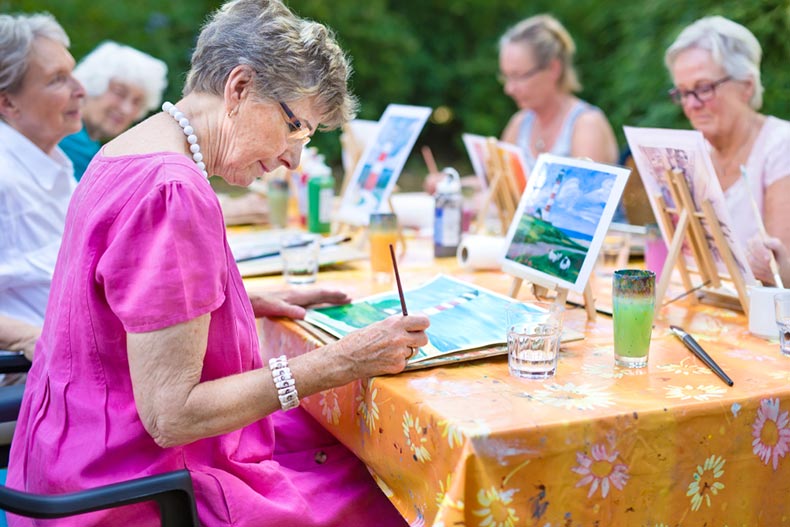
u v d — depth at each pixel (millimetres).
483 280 2441
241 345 1605
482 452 1295
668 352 1739
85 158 3391
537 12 9547
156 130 1614
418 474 1456
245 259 2709
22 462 1700
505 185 2914
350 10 9414
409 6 9805
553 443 1335
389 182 2824
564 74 3826
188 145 1640
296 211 3764
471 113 9812
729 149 2613
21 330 2279
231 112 1615
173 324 1412
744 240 2580
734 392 1479
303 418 1993
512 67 3814
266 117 1624
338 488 1760
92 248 1490
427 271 2580
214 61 1611
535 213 2088
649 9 6375
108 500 1401
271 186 3420
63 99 2504
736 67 2518
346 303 2105
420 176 9000
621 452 1380
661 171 2061
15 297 2475
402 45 9555
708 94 2555
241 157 1654
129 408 1531
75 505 1381
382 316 1953
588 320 2008
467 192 3410
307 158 3512
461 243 2650
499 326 1789
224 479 1581
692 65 2562
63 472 1531
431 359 1622
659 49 6250
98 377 1535
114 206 1483
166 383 1431
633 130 2082
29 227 2451
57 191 2539
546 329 1577
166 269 1406
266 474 1652
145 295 1404
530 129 3977
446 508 1301
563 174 2051
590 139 3699
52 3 7551
